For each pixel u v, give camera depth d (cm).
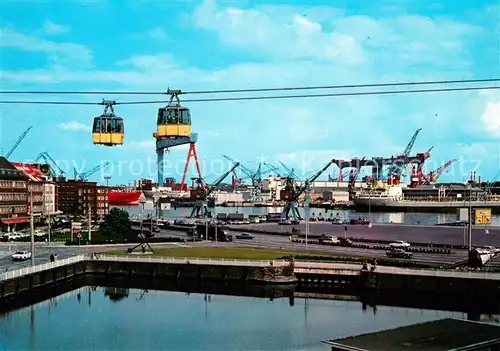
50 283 12975
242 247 16925
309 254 15012
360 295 11812
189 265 13738
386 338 5259
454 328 5547
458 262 13388
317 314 10075
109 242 17450
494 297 11050
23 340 8594
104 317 9981
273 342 8388
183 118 4781
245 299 11525
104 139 5141
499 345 5178
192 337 8688
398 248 15900
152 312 10356
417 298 11406
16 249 16162
